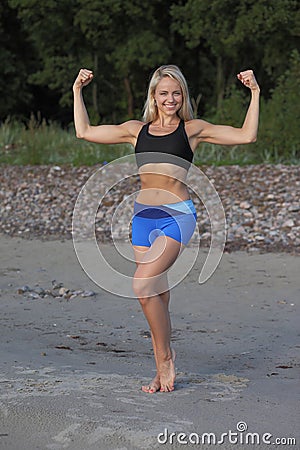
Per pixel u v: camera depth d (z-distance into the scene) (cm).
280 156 2598
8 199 2211
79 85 764
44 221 1981
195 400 714
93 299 1216
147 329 1046
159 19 4231
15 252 1603
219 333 1020
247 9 3725
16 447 617
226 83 4409
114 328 1048
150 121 755
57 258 1535
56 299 1216
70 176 2409
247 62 4294
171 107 739
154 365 853
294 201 1967
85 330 1032
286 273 1377
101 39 4247
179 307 1162
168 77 741
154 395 726
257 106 744
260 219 1845
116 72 4459
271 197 2005
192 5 3775
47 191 2266
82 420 655
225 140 743
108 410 679
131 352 922
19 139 3020
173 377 741
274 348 945
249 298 1211
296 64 2853
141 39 4109
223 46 3925
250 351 933
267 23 3619
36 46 4459
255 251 1572
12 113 4678
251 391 750
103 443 620
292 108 2641
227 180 2202
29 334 999
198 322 1078
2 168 2581
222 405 702
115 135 759
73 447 616
